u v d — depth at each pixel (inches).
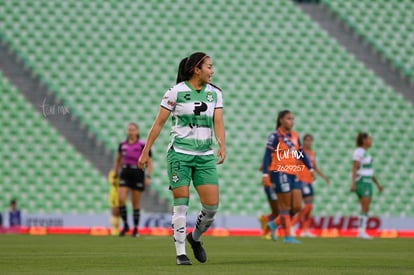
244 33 3732.8
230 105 3538.4
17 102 3376.0
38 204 3159.5
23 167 3230.8
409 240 2263.8
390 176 3516.2
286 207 1926.7
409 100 3727.9
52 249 1529.3
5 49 3518.7
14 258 1219.9
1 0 3627.0
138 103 3467.0
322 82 3671.3
